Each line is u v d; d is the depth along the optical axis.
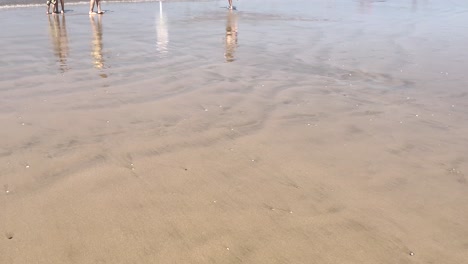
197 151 4.36
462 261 2.86
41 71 7.23
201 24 13.09
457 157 4.43
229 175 3.90
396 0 21.73
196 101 5.91
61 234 2.98
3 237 2.92
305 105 5.92
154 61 8.20
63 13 14.89
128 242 2.93
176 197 3.50
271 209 3.38
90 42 9.90
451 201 3.57
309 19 14.61
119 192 3.53
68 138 4.56
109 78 6.94
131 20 13.70
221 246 2.93
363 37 11.27
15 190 3.49
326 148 4.55
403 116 5.61
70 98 5.88
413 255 2.90
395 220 3.29
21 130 4.72
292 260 2.82
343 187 3.75
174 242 2.95
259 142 4.63
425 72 7.89
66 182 3.64
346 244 2.99
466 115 5.71
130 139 4.58
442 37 11.29
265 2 20.47
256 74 7.50
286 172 3.99
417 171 4.09
